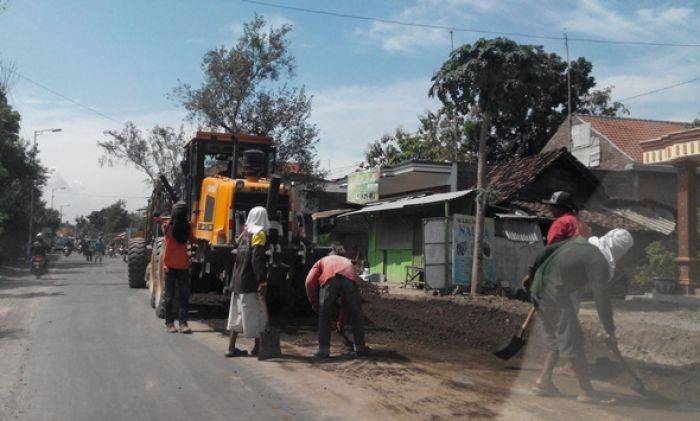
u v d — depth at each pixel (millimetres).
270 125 27172
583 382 4148
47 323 10375
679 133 10984
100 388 6070
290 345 8570
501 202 18234
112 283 20375
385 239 22719
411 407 5281
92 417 5160
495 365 7020
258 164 11172
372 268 23516
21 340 8703
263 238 7590
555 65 32969
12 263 40344
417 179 24438
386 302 13812
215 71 26828
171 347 8188
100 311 12008
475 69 13445
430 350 8141
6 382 6297
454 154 33031
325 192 29219
